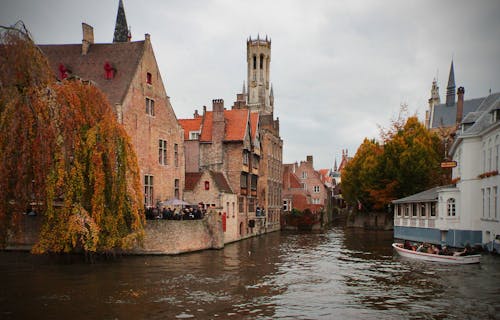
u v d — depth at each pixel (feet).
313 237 153.79
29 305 51.13
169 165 121.80
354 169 214.90
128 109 103.50
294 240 140.36
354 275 72.79
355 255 99.91
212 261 86.33
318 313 49.37
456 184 116.16
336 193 388.37
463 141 108.47
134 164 81.66
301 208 236.84
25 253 91.76
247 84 408.87
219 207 123.85
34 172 60.95
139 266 78.28
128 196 80.28
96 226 71.87
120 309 49.75
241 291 59.88
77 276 68.23
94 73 109.60
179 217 101.65
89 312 48.52
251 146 153.17
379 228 203.10
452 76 237.25
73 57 114.73
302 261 89.35
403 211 143.54
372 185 187.62
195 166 142.00
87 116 74.64
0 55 56.90
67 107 67.62
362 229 204.85
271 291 60.23
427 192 131.75
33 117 60.18
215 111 143.02
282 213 208.95
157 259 87.40
